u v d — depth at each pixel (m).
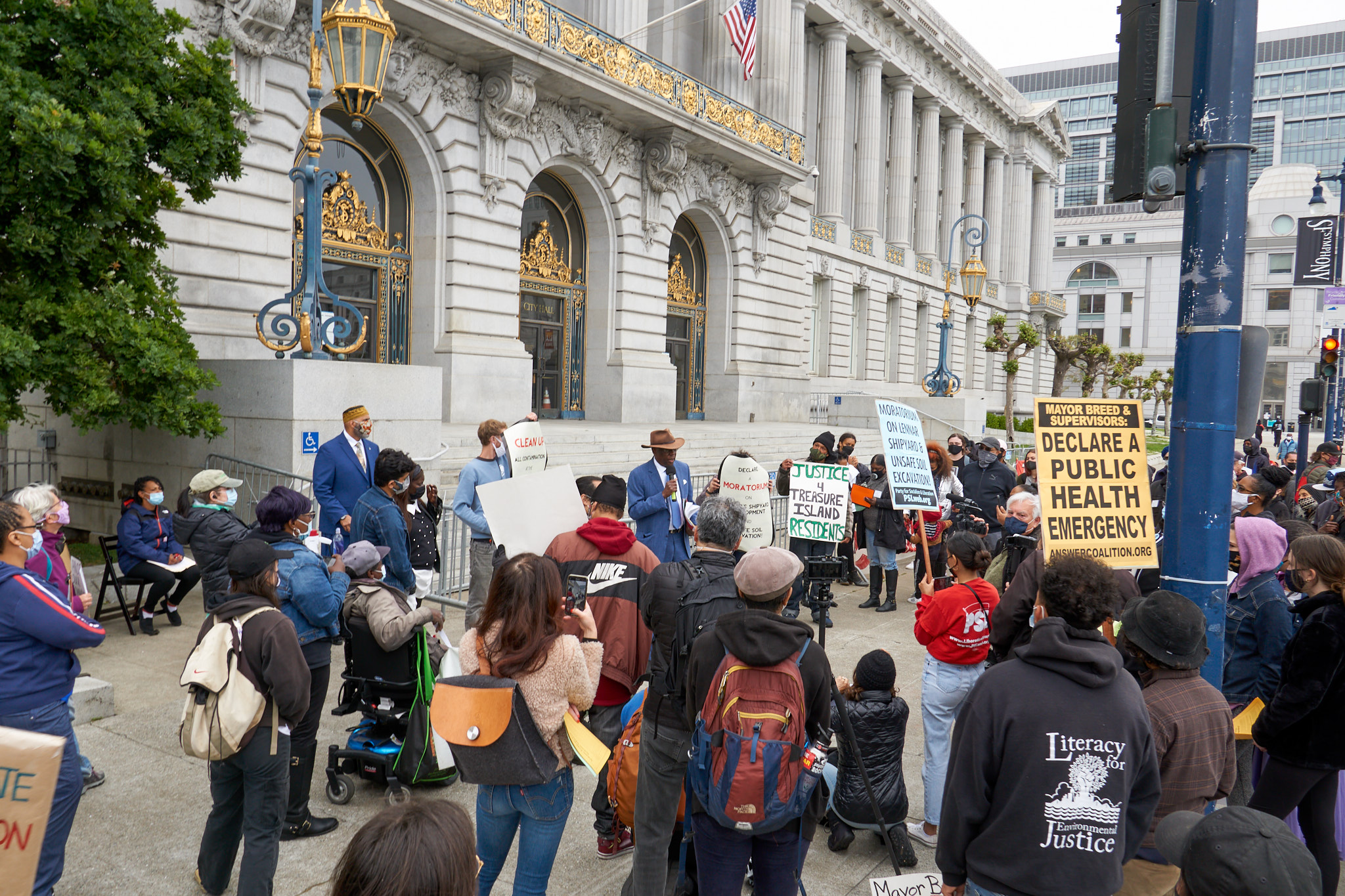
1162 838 2.18
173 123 8.33
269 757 3.40
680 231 25.25
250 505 9.50
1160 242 79.44
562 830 3.33
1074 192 92.56
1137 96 3.98
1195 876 1.77
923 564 9.30
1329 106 85.25
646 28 21.27
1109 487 4.07
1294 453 27.61
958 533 4.57
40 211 7.68
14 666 3.10
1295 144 87.00
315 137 9.34
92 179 7.76
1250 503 6.53
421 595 7.13
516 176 18.16
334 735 5.55
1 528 3.18
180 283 12.59
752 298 26.64
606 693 4.43
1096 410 4.08
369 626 4.55
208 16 12.67
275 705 3.39
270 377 9.36
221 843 3.66
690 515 7.18
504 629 3.21
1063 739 2.46
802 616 9.25
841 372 35.66
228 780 3.59
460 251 17.17
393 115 16.06
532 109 17.88
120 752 5.18
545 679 3.20
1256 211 74.38
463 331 17.34
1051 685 2.53
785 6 26.81
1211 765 2.93
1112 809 2.46
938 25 40.78
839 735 4.28
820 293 35.09
